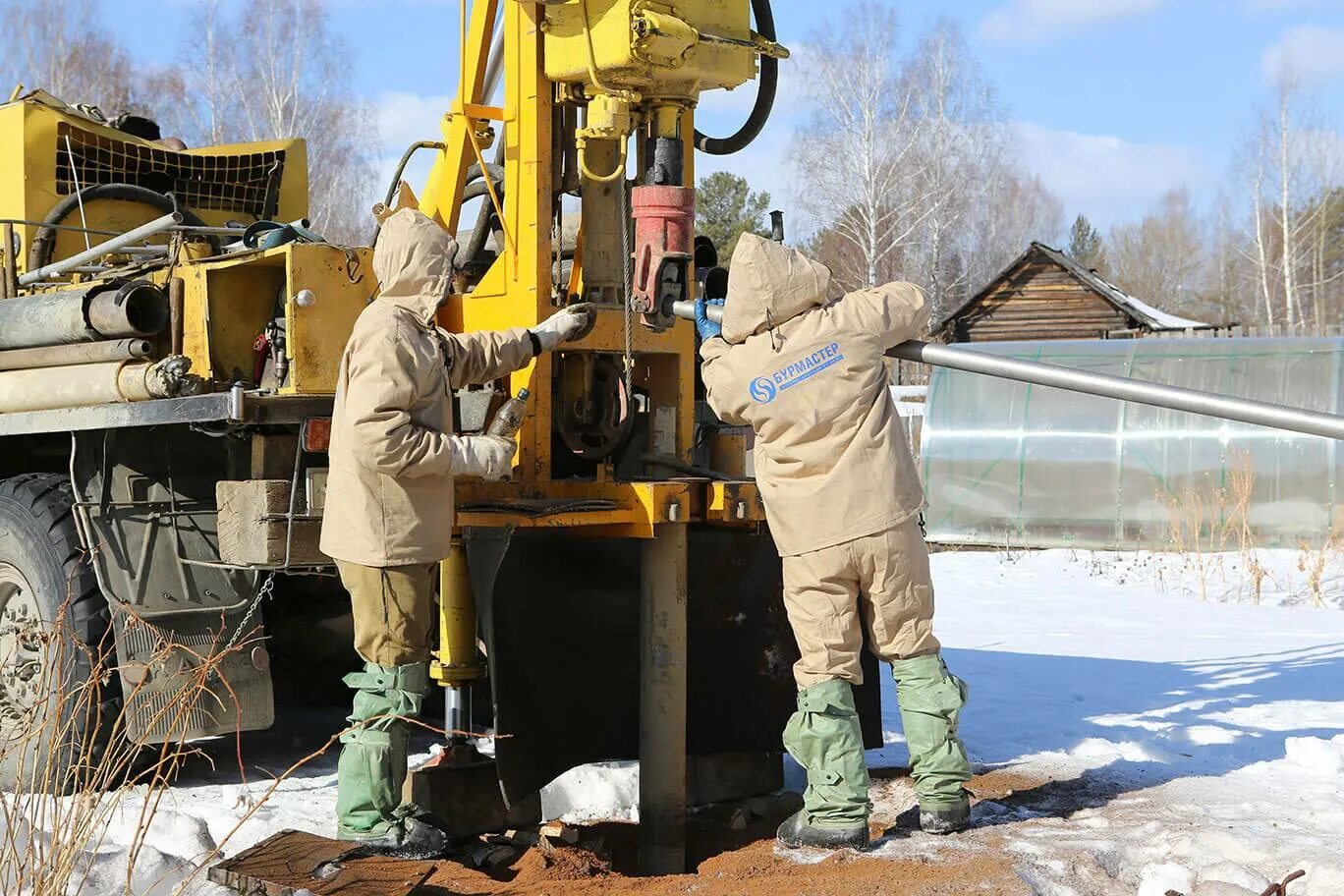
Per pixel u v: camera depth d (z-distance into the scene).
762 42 5.05
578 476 5.54
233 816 5.01
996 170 49.09
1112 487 14.76
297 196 7.54
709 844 5.34
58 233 6.64
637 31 4.71
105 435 5.39
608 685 5.23
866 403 4.57
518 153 5.10
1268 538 14.14
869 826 5.05
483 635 4.97
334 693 7.00
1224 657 8.52
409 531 4.36
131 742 5.21
